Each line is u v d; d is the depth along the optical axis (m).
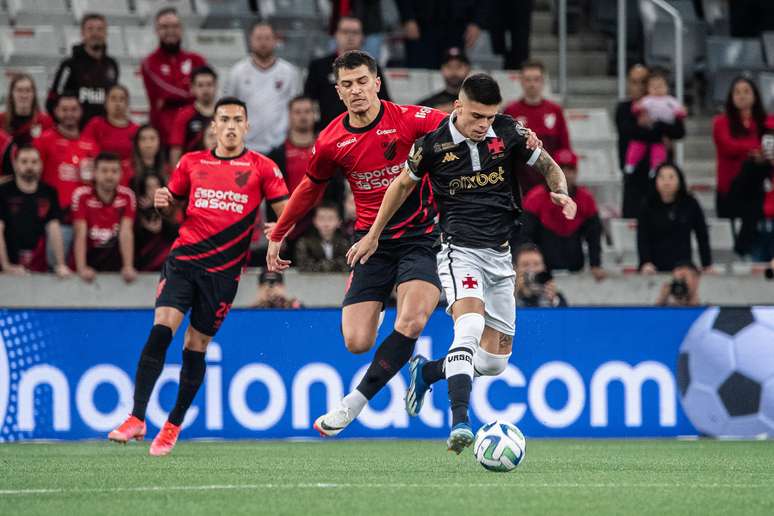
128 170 40.72
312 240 37.44
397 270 23.80
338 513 16.06
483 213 22.39
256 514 16.02
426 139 22.08
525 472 22.42
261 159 27.47
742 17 60.06
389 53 54.59
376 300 23.81
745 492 19.03
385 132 23.17
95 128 40.56
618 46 53.62
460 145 21.95
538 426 32.59
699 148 55.31
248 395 31.97
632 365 32.91
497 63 55.22
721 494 18.69
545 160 22.05
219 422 31.84
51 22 52.03
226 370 31.91
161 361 26.67
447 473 22.16
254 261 39.41
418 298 23.08
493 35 54.47
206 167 27.12
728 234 47.47
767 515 16.16
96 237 37.41
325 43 54.53
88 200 37.25
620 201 49.72
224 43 52.72
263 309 32.12
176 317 26.69
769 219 44.97
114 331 31.80
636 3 56.53
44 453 27.56
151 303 36.91
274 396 32.06
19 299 36.06
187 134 40.16
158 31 43.28
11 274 36.03
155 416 31.81
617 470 23.08
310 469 23.16
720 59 57.50
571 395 32.69
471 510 16.36
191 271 26.81
